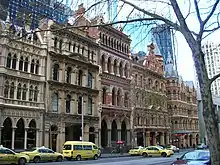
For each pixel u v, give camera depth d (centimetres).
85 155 4212
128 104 6681
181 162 1964
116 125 6269
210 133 750
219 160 732
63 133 4928
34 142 4503
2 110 4056
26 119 4394
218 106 2634
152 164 3086
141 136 6975
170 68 9406
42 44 4838
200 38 820
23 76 4447
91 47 5862
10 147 4153
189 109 10025
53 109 4878
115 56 6512
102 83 5994
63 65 5112
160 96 7938
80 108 5381
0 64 4141
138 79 7181
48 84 4794
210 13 838
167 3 909
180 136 9162
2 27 3359
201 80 786
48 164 3138
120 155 5231
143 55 7744
